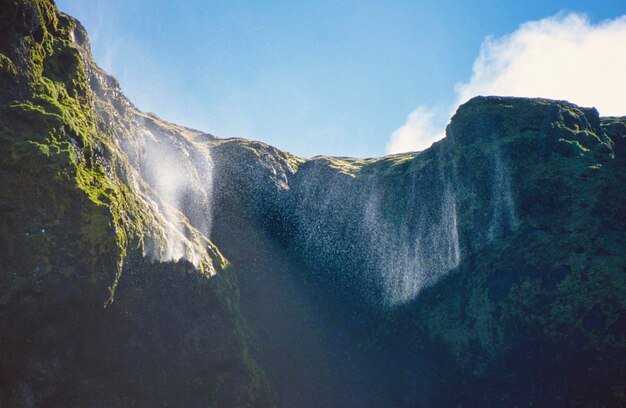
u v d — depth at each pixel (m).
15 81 46.50
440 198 90.69
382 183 102.94
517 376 64.31
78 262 44.78
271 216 102.38
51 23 54.12
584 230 68.62
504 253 74.56
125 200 54.06
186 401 54.25
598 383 57.47
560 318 63.88
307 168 117.12
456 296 78.94
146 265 54.50
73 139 48.66
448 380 69.62
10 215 41.94
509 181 78.88
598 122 84.44
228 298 67.62
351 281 92.19
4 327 41.09
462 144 89.25
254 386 60.66
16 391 41.84
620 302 60.69
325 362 75.06
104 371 48.94
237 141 118.75
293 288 89.12
